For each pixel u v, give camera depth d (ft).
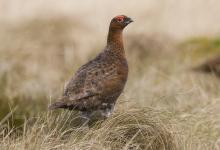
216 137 59.47
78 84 54.08
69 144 52.90
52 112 58.95
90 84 54.08
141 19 101.96
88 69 54.85
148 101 65.10
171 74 83.61
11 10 101.19
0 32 92.84
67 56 88.99
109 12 102.63
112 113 57.00
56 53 90.12
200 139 58.44
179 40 98.78
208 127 60.23
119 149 54.80
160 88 74.69
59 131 54.60
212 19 104.12
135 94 70.59
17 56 87.25
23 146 52.44
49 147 52.54
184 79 80.59
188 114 61.26
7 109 67.62
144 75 80.74
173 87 75.31
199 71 83.46
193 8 105.40
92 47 92.89
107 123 55.62
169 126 57.26
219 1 105.91
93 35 96.43
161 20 102.47
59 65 88.48
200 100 69.67
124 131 55.83
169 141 56.34
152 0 106.42
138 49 92.94
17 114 66.64
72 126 56.80
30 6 101.30
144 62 89.76
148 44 93.56
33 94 72.74
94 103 54.44
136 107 58.39
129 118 56.80
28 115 66.13
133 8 104.01
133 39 93.91
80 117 56.39
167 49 93.66
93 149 52.80
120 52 56.49
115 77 55.11
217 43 96.12
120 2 104.99
